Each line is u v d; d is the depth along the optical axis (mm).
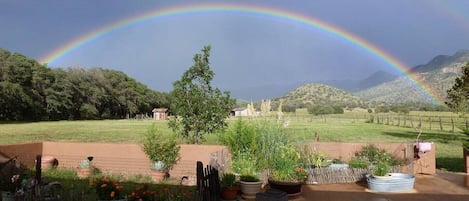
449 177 10688
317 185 9906
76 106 72500
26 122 57500
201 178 6570
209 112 13477
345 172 10289
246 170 9266
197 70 13602
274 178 8914
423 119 42938
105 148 12219
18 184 7449
